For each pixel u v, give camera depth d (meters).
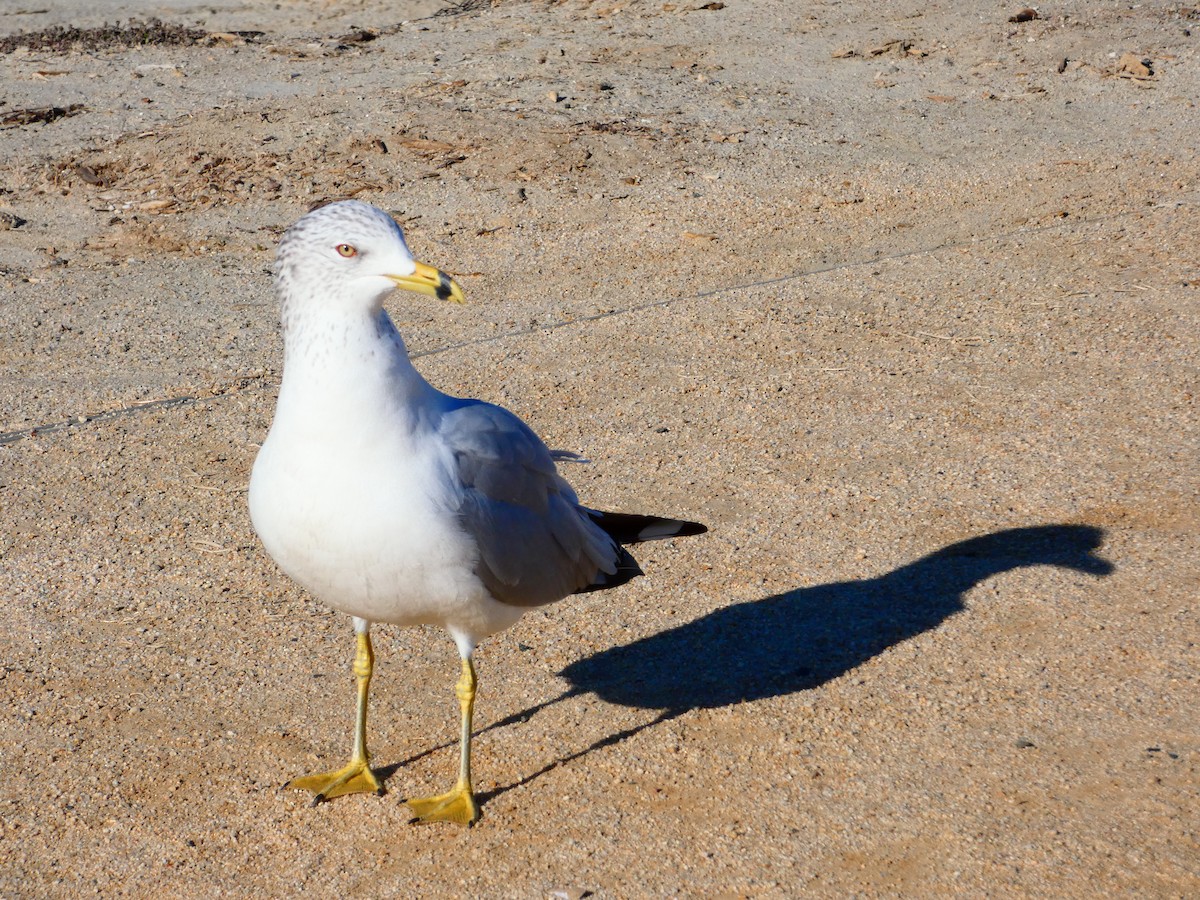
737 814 1.67
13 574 1.94
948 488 2.02
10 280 2.70
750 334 2.35
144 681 1.81
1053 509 1.97
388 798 1.70
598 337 2.36
